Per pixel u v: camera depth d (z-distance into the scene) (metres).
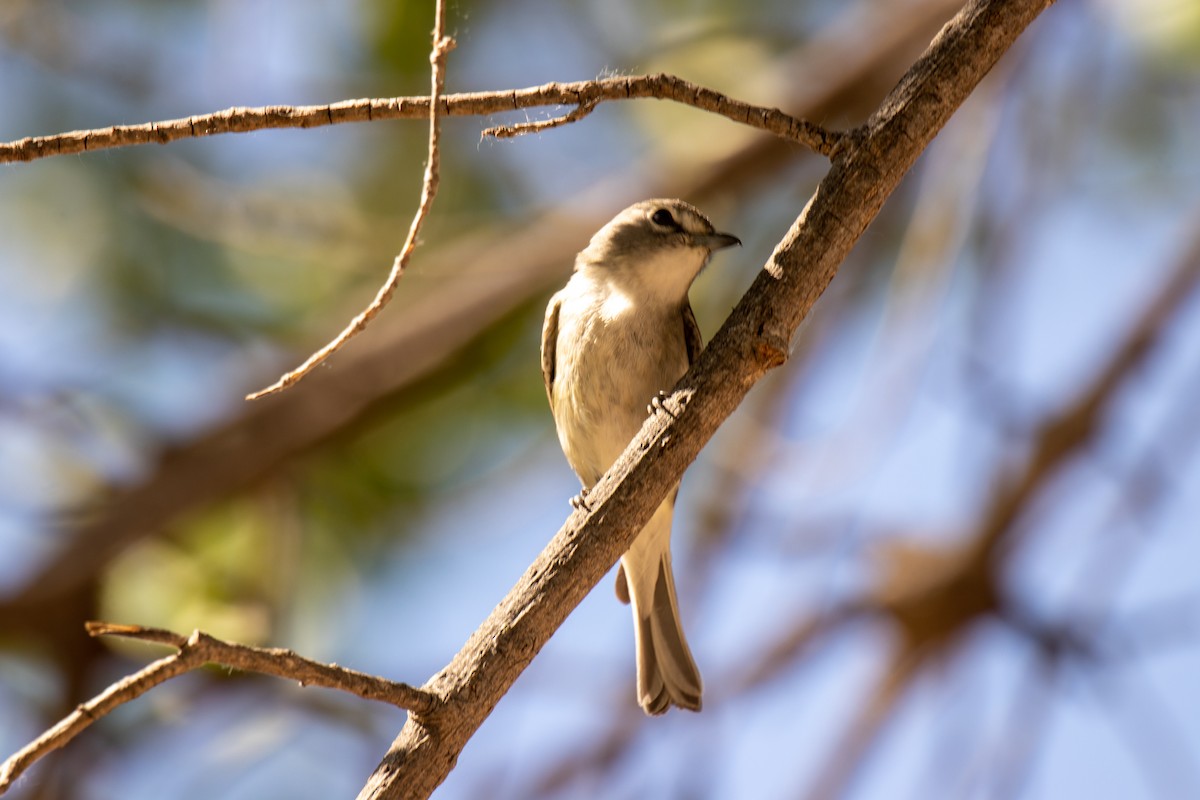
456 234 11.85
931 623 10.86
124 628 4.66
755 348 5.75
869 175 5.83
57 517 11.26
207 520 11.18
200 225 11.11
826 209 5.84
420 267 11.55
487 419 12.01
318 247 11.41
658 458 5.72
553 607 5.57
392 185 11.67
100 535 10.70
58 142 5.62
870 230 12.55
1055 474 10.70
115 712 10.84
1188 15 11.06
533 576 5.61
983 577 10.75
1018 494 10.69
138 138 5.66
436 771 5.32
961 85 5.90
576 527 5.68
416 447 11.81
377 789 5.26
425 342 11.51
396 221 11.63
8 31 10.95
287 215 11.29
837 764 10.71
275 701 10.98
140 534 10.80
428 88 11.43
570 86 5.65
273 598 11.00
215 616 10.73
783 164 12.02
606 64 11.96
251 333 11.65
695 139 12.06
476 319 11.59
